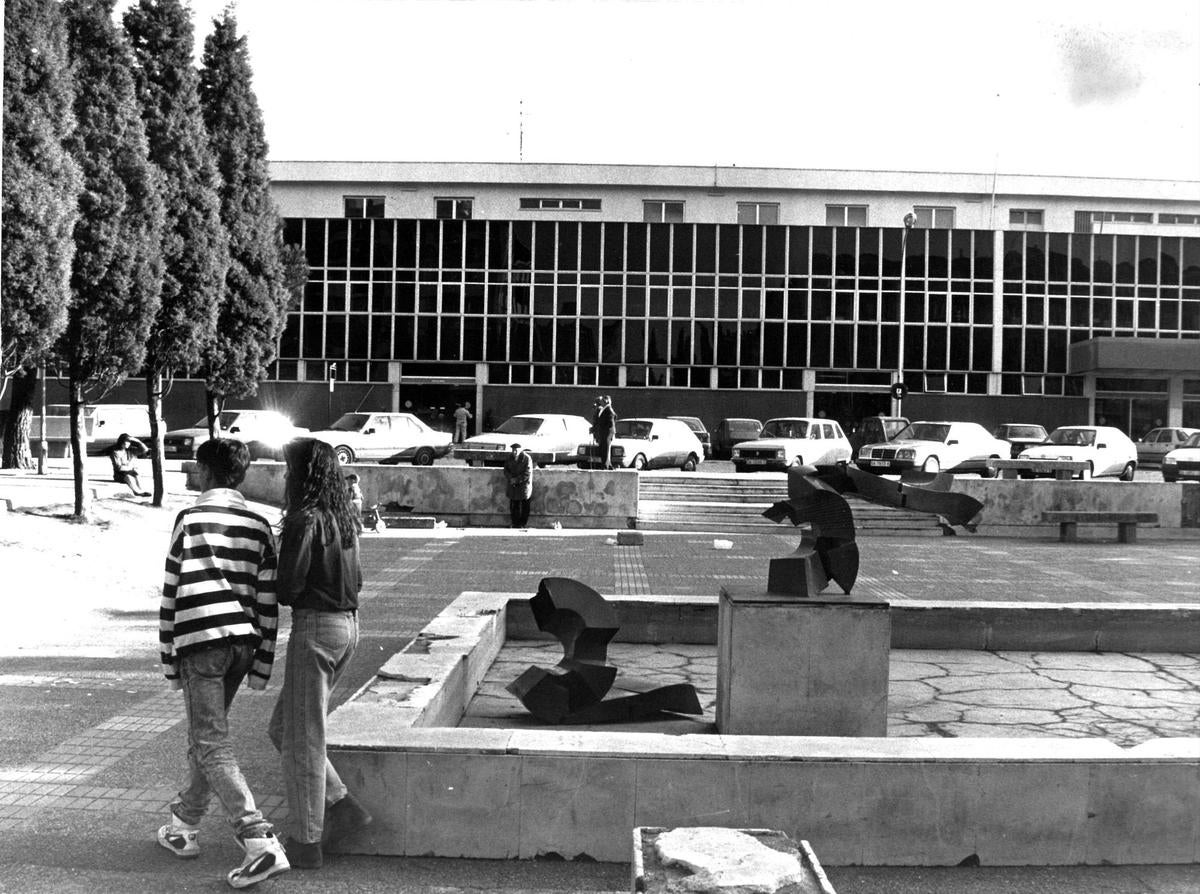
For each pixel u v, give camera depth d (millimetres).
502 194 50312
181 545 4473
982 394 46656
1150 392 47031
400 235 45812
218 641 4375
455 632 7344
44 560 12891
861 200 50438
